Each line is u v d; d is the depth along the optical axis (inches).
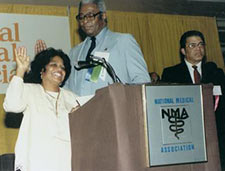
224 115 173.6
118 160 74.5
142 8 272.4
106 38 135.3
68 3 250.1
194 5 283.4
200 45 177.3
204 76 178.7
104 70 128.7
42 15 240.5
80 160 89.0
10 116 225.9
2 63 226.7
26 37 234.5
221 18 289.9
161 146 77.5
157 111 78.1
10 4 236.4
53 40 240.5
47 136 101.3
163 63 270.5
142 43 267.3
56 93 113.2
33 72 121.2
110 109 76.5
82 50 140.8
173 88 80.2
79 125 89.4
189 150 79.7
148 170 76.5
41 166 98.2
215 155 82.7
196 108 81.7
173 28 275.9
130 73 128.4
